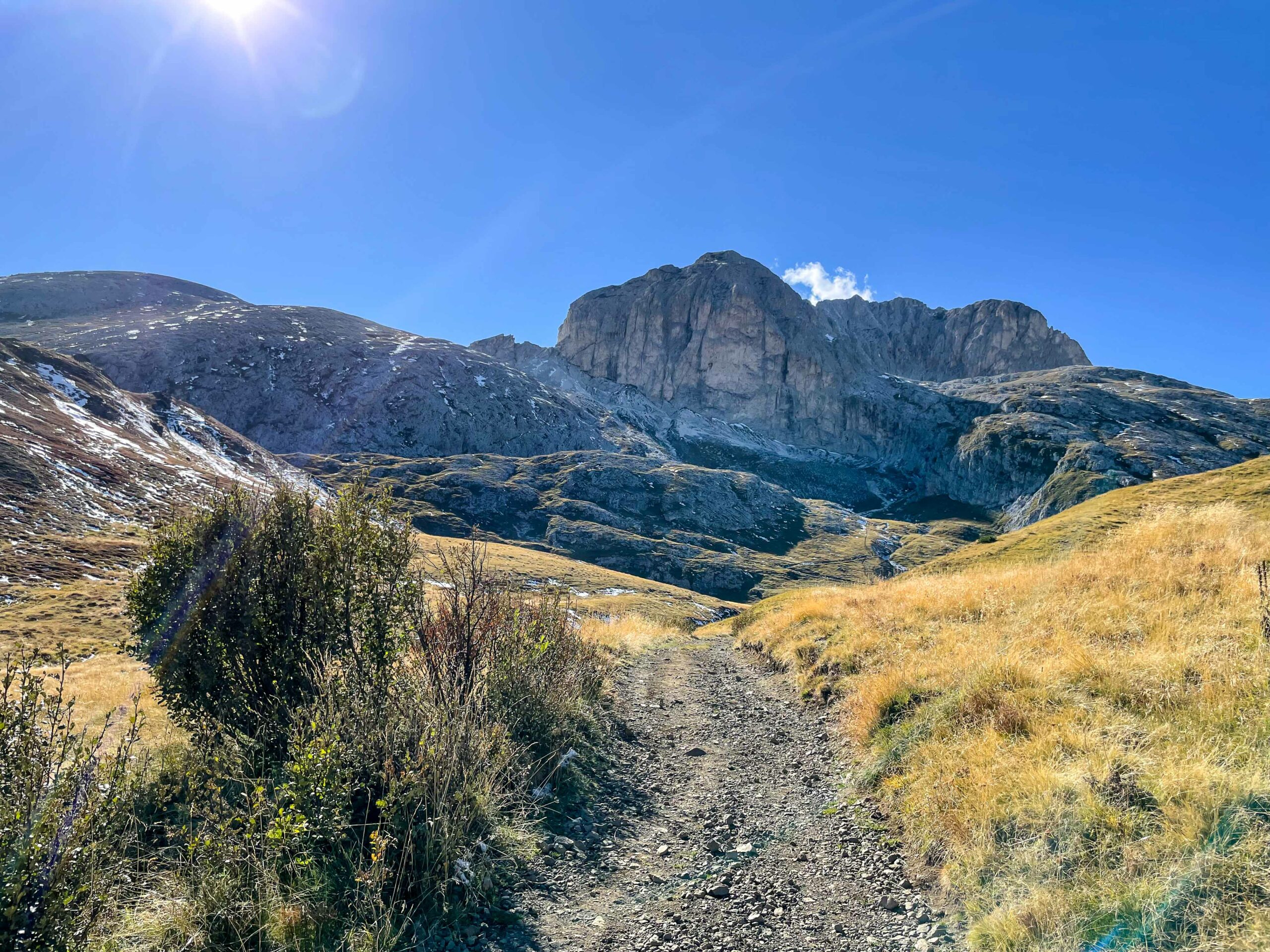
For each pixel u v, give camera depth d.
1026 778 6.28
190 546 7.51
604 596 98.44
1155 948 4.28
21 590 51.66
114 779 4.78
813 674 13.62
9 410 106.12
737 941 5.27
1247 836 4.73
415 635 8.80
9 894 3.84
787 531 199.25
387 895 5.33
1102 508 35.16
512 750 7.75
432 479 182.38
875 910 5.63
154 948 4.39
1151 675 7.65
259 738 6.68
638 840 7.21
